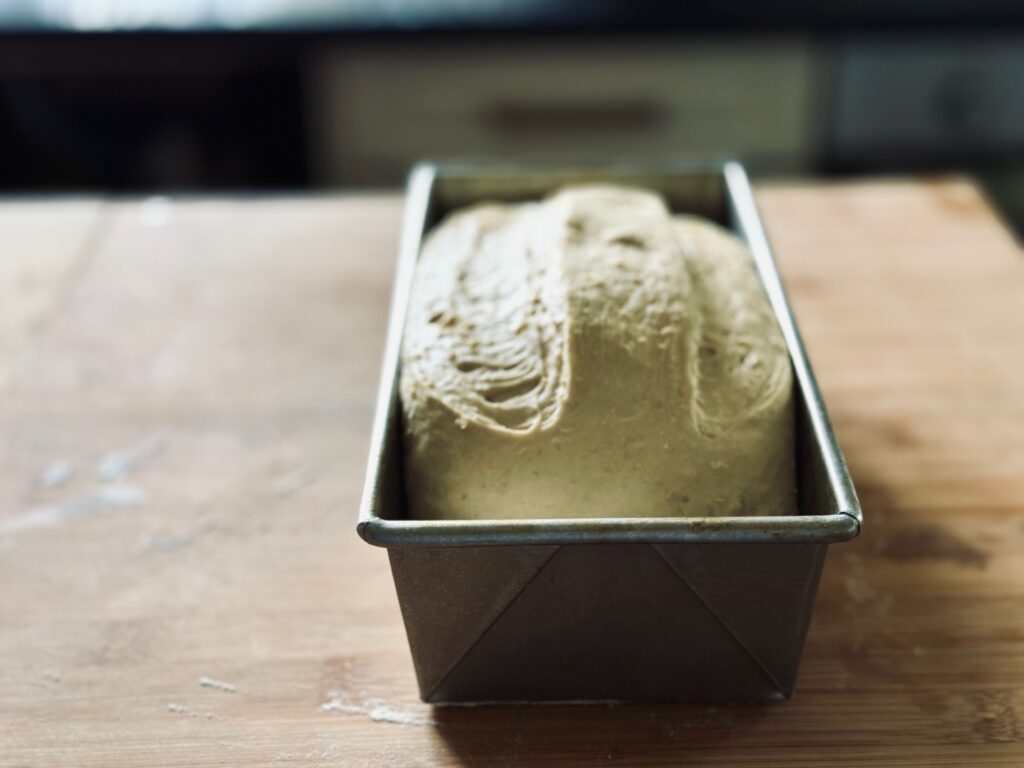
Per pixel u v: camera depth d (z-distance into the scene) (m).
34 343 0.45
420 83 0.60
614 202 0.37
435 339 0.32
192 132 0.65
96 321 0.46
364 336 0.45
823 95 0.61
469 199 0.42
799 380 0.31
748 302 0.34
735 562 0.27
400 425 0.31
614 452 0.30
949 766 0.28
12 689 0.31
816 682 0.31
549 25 0.57
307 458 0.39
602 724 0.30
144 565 0.35
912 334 0.44
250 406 0.42
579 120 0.62
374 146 0.62
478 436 0.30
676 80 0.60
